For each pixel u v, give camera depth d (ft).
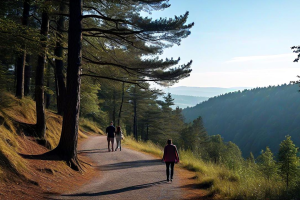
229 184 24.02
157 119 179.52
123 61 33.88
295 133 537.65
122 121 165.37
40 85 34.12
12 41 26.94
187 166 39.58
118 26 32.81
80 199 18.85
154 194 22.21
